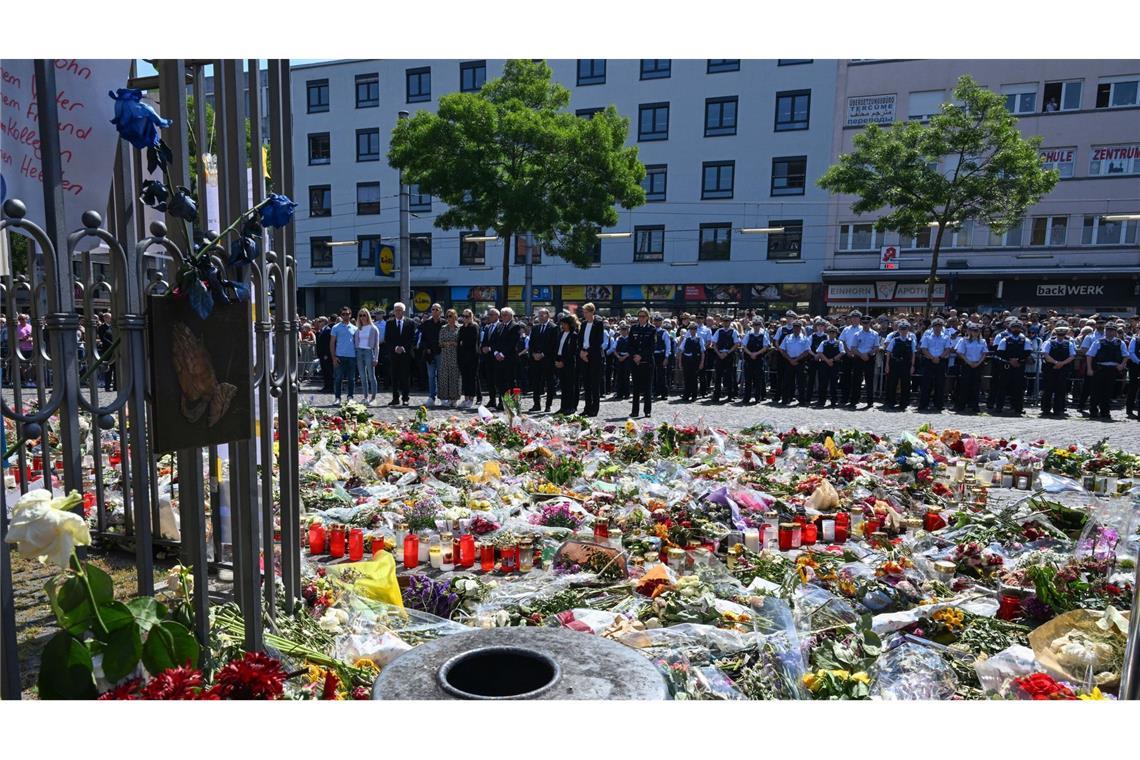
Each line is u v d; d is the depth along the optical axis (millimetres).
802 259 36031
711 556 5312
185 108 2520
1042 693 2955
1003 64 32125
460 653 2389
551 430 10742
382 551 4688
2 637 2018
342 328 16078
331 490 7020
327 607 3801
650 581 4656
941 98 33250
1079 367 15586
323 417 11148
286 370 3377
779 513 6734
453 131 24250
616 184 25531
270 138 3219
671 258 38188
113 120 2203
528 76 26328
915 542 5934
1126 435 12898
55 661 2146
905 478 7977
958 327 18516
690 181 37625
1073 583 4426
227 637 2969
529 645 2449
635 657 2389
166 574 4328
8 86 3125
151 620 2254
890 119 34188
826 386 16984
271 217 2713
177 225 2619
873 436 10414
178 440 2389
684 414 15055
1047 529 5938
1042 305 32281
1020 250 32438
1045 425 14078
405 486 7633
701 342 17672
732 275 37281
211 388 2529
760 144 36375
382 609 3947
